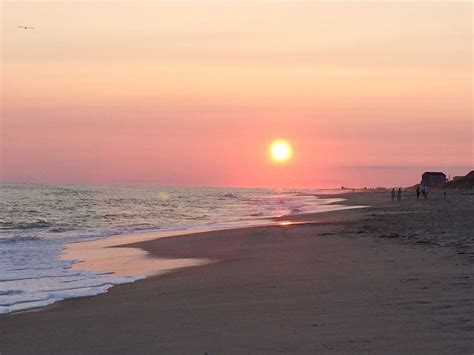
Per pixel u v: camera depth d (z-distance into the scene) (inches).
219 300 470.6
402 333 309.1
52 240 1152.2
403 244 837.2
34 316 441.1
